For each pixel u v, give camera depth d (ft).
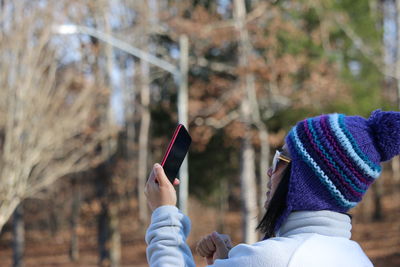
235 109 79.82
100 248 86.02
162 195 7.22
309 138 6.64
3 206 65.10
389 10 123.03
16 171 65.51
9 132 65.46
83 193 127.95
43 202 162.09
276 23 74.18
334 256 6.21
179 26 73.46
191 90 76.28
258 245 6.33
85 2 84.53
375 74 89.61
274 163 7.04
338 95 76.02
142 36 104.22
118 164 84.58
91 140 83.35
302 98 74.69
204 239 8.05
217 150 89.76
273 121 81.46
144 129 132.36
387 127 6.66
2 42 65.36
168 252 6.75
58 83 75.66
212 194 97.09
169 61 89.20
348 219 6.82
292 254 6.12
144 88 125.29
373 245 105.60
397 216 132.26
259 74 70.64
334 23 84.99
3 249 146.41
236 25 74.23
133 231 137.90
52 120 70.03
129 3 103.55
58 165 74.33
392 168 164.55
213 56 84.48
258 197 80.43
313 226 6.58
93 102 78.07
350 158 6.51
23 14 66.13
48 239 155.43
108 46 87.35
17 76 65.92
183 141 7.65
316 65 76.54
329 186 6.55
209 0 83.82
